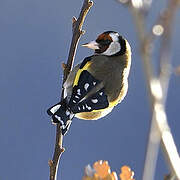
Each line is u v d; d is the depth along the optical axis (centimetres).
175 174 297
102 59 805
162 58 294
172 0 289
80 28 662
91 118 786
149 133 299
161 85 292
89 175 434
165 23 292
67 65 697
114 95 791
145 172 300
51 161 579
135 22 286
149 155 300
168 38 293
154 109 291
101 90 771
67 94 726
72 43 677
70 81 732
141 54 287
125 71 824
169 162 296
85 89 744
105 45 836
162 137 296
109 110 798
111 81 789
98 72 788
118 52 827
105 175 439
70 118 695
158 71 294
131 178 446
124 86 812
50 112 697
